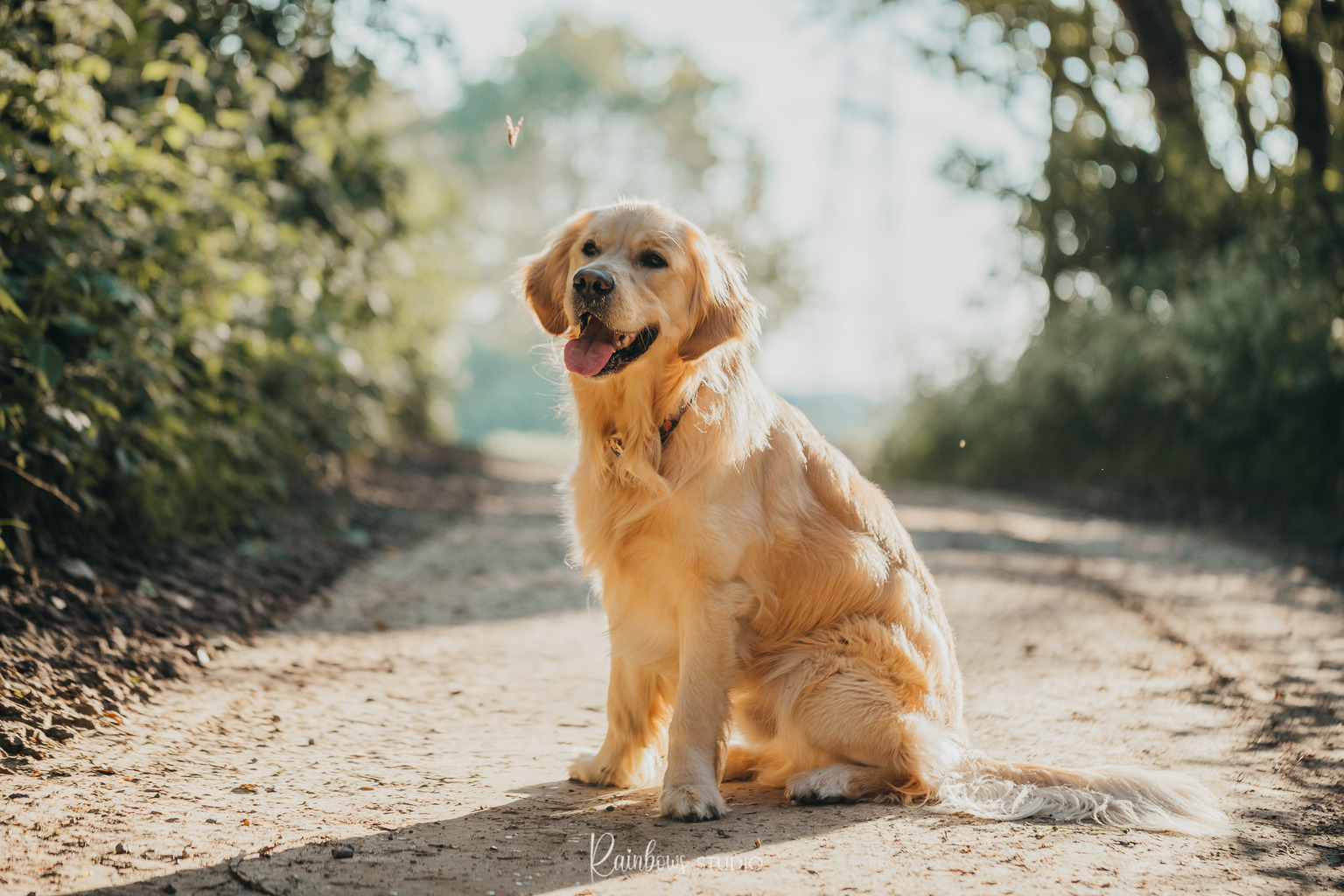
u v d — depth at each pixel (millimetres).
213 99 7777
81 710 3734
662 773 3609
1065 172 16688
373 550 8633
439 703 4441
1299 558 8969
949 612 6637
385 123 15680
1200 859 2732
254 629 5438
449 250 20938
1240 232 13961
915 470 21250
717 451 3223
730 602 3232
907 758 3266
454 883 2496
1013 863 2676
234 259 7793
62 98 5168
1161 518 12484
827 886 2502
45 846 2613
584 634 6035
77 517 5293
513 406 55500
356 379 11375
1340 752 3812
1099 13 16781
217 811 2961
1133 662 5273
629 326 3170
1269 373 11516
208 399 6598
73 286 5074
